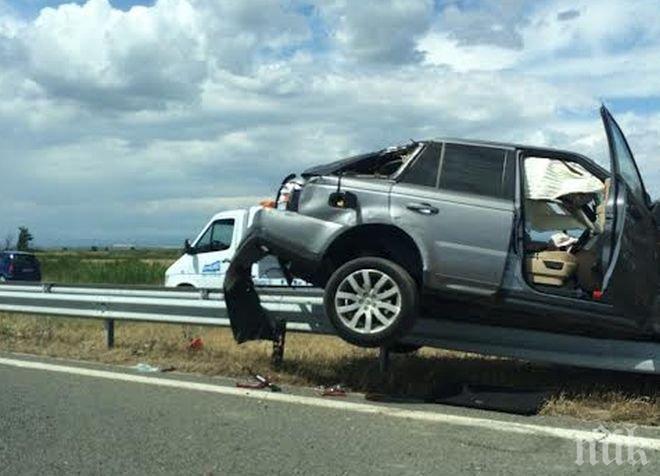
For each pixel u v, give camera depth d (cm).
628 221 663
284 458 541
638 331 687
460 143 734
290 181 786
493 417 647
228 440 583
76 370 837
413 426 621
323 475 507
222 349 921
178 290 924
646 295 676
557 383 745
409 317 701
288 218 756
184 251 1625
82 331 1091
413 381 748
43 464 528
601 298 676
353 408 676
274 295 833
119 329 1112
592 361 695
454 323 749
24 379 794
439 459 539
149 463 530
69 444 573
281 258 773
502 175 716
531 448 564
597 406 672
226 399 709
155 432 603
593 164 718
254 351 908
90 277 2978
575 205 737
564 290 693
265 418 645
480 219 701
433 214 710
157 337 1011
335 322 722
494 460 537
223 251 1576
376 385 747
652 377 730
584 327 702
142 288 948
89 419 640
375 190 731
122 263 3312
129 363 880
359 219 725
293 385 773
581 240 737
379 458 541
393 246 737
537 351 719
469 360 854
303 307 813
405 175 735
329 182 750
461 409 675
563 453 553
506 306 698
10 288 1072
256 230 772
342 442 579
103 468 520
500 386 724
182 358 884
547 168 732
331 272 777
